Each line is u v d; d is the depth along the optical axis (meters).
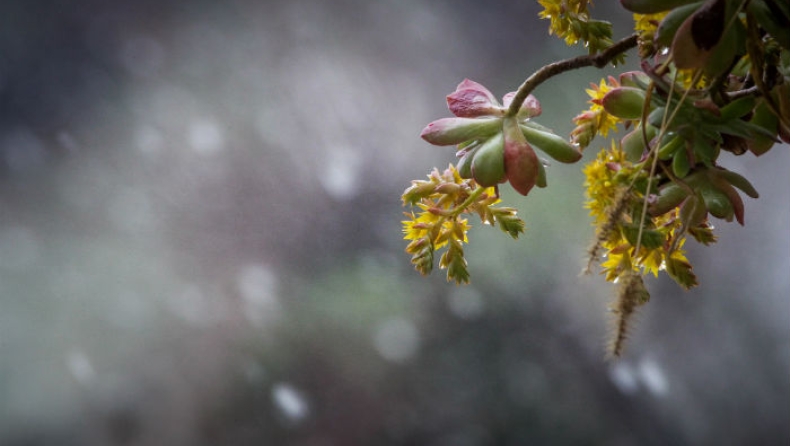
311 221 6.97
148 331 6.62
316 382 6.20
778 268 5.88
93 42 8.26
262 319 6.43
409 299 6.25
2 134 7.95
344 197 6.98
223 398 6.27
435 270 6.26
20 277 6.96
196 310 6.57
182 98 7.96
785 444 5.72
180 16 8.27
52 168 7.71
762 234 5.90
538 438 5.92
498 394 6.01
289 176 7.37
